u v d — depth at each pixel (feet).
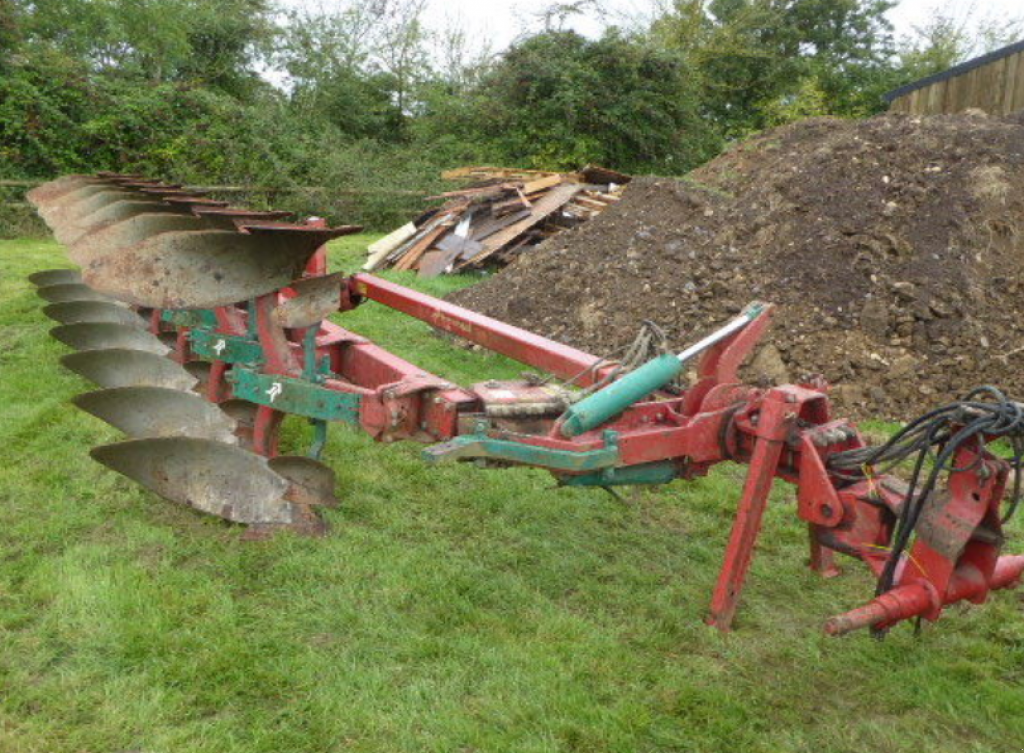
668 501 15.94
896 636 11.54
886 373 20.33
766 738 9.41
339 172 63.10
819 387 11.32
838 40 112.68
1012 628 11.86
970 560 9.66
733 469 17.61
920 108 39.91
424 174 65.05
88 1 65.51
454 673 10.20
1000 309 21.29
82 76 58.70
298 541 13.24
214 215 14.85
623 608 12.11
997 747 9.43
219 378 16.69
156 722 9.09
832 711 9.96
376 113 88.79
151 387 13.43
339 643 10.77
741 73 97.45
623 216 32.09
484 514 14.99
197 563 12.53
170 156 58.80
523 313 28.66
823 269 23.11
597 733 9.23
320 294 12.50
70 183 23.04
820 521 10.47
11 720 9.01
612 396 10.14
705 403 11.43
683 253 26.86
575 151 68.69
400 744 8.97
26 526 13.28
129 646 10.26
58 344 23.77
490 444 9.68
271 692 9.70
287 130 65.46
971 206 23.07
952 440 8.94
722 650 11.07
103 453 12.29
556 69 69.67
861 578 13.24
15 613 10.88
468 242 41.93
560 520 14.96
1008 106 36.40
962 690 10.40
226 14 79.05
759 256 24.89
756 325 11.74
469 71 82.17
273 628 10.96
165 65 69.72
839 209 24.52
